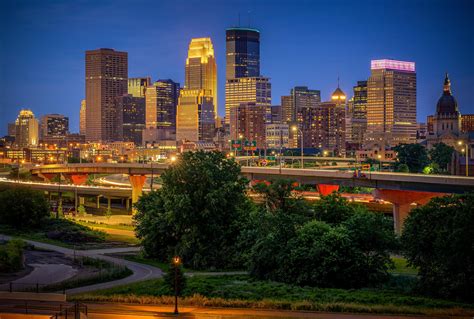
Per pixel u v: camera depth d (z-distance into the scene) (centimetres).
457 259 9356
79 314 7250
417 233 10162
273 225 11325
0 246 12344
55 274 11419
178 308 8438
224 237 12962
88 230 18125
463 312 8169
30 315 7362
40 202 18700
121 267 11975
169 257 13025
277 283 10375
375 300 8956
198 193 13075
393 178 17225
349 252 10156
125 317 7794
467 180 15325
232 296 9169
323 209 11962
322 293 9450
